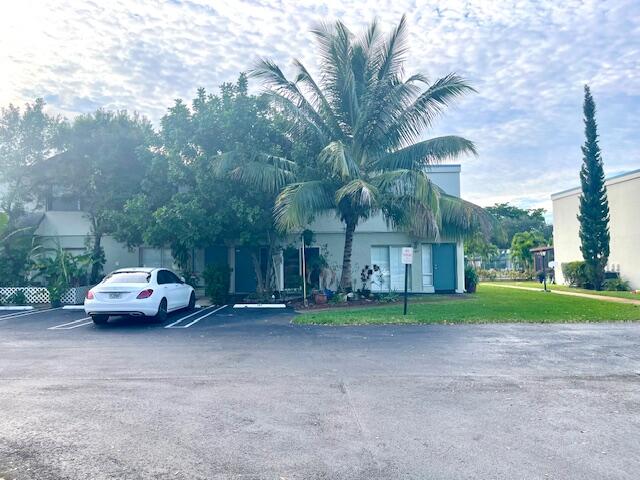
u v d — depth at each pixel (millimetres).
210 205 16031
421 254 21469
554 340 9945
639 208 24297
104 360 8258
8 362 8141
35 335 10992
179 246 18234
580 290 25156
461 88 15625
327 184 16188
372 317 13023
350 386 6539
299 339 10188
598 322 12375
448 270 21641
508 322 12367
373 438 4699
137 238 18625
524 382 6746
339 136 16844
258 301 17578
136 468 4078
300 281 20547
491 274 38969
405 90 16047
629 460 4207
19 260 18609
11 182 19844
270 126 16531
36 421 5207
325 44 16500
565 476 3904
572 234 30328
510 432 4859
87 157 19219
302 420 5207
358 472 3980
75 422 5168
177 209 15398
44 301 17453
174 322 12945
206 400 5930
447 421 5172
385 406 5676
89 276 19844
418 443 4578
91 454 4359
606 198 26094
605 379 6914
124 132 19391
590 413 5441
